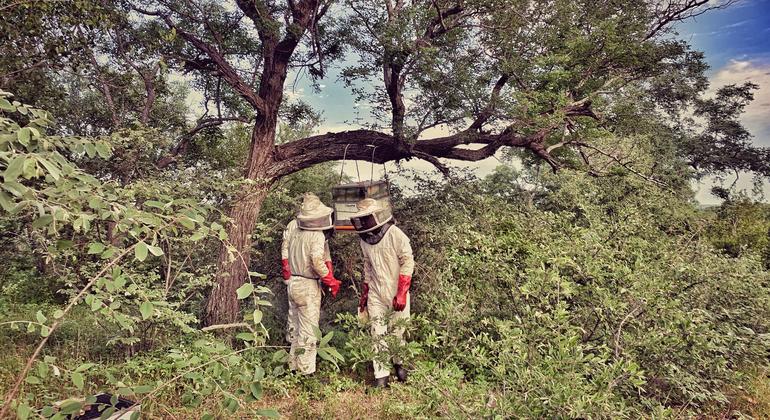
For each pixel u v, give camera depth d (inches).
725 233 495.8
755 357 217.6
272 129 409.7
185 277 297.3
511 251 239.3
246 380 103.4
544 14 404.8
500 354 150.0
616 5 473.4
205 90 498.6
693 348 180.1
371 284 280.2
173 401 180.4
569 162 489.1
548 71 391.9
